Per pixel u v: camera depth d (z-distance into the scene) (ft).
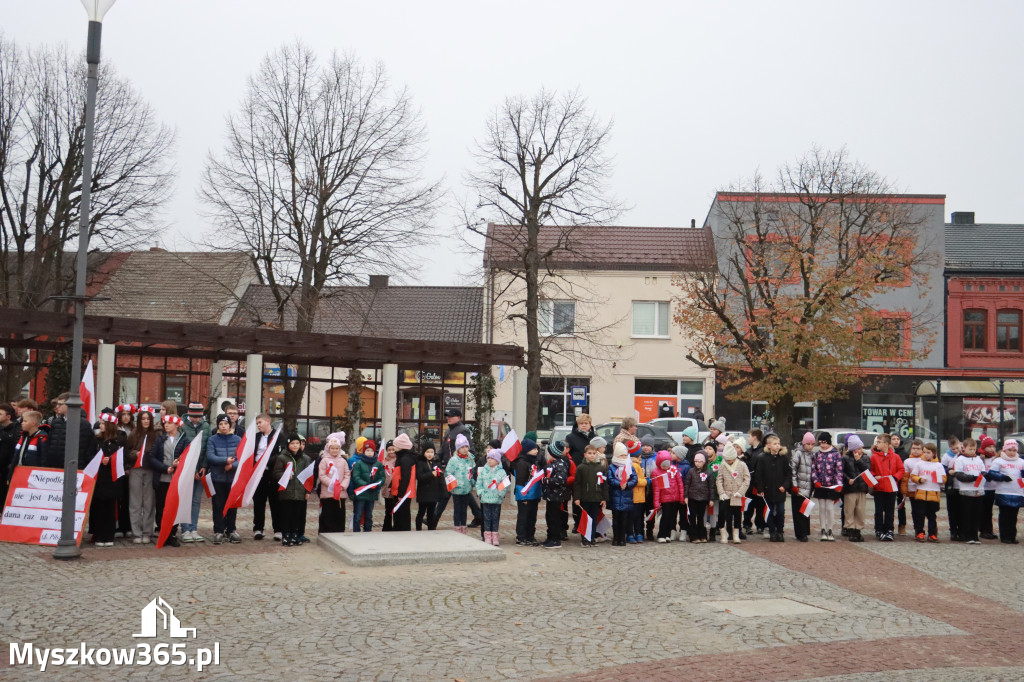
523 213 87.30
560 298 129.59
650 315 130.52
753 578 42.22
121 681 24.56
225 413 48.93
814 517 69.21
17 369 78.13
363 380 80.59
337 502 50.16
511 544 51.57
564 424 128.98
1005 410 115.96
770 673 26.09
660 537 54.13
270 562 42.55
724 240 120.78
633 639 29.91
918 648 29.91
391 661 26.76
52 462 45.34
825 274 95.40
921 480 58.18
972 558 50.75
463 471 53.01
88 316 60.49
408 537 48.11
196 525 48.29
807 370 90.94
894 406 128.36
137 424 46.37
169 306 130.72
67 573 38.19
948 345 131.03
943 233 131.85
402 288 144.15
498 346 75.97
